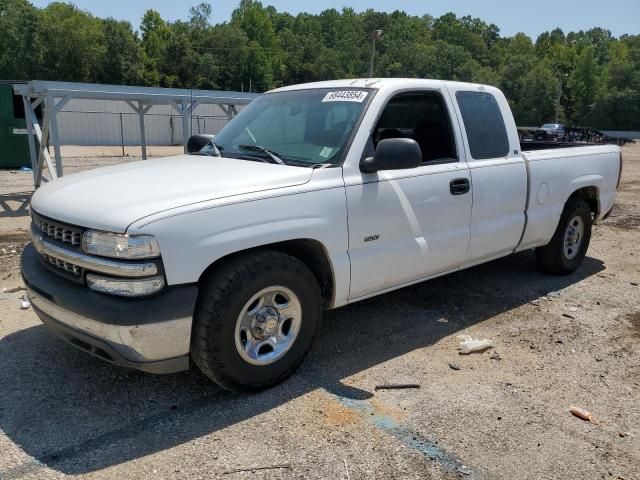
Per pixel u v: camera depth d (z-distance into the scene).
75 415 3.35
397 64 107.19
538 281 6.14
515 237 5.30
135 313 3.02
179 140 33.66
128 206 3.15
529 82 95.38
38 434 3.15
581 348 4.46
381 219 4.05
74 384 3.71
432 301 5.45
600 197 6.47
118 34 71.56
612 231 9.08
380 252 4.08
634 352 4.41
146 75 75.81
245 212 3.35
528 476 2.91
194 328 3.29
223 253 3.25
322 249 3.79
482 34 158.25
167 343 3.13
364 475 2.87
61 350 4.18
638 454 3.12
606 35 148.25
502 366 4.11
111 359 3.21
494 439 3.21
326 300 4.00
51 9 73.19
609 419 3.46
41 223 3.54
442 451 3.08
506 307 5.33
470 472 2.92
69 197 3.46
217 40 90.69
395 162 3.77
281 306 3.63
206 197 3.29
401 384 3.77
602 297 5.68
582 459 3.06
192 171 3.77
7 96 16.94
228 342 3.33
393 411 3.46
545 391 3.77
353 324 4.84
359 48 113.62
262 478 2.83
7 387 3.65
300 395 3.62
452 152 4.69
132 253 3.01
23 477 2.80
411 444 3.13
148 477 2.82
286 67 103.00
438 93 4.64
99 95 11.10
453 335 4.65
